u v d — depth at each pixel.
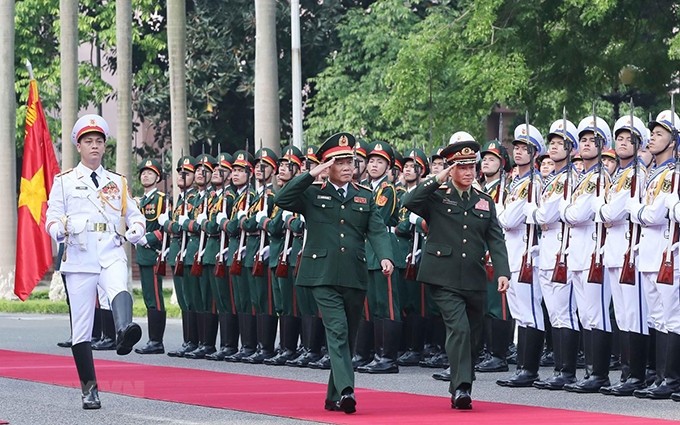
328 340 15.95
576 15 35.78
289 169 21.53
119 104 37.41
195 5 52.47
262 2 33.56
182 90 36.12
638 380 17.73
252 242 22.55
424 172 21.84
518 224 19.06
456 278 16.22
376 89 47.78
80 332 16.45
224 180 23.08
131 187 37.53
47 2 52.06
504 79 34.88
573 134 20.16
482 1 35.03
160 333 24.58
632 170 17.56
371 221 16.36
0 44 41.38
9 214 41.28
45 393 18.11
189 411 16.12
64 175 16.58
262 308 22.56
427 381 19.53
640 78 35.91
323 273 15.98
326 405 16.03
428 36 36.59
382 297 20.80
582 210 18.02
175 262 23.78
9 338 28.12
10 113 41.41
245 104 53.62
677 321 17.20
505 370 20.81
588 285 18.11
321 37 51.75
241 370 21.31
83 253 16.39
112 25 52.91
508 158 21.12
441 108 36.66
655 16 35.38
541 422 14.95
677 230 16.95
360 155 21.06
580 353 21.25
